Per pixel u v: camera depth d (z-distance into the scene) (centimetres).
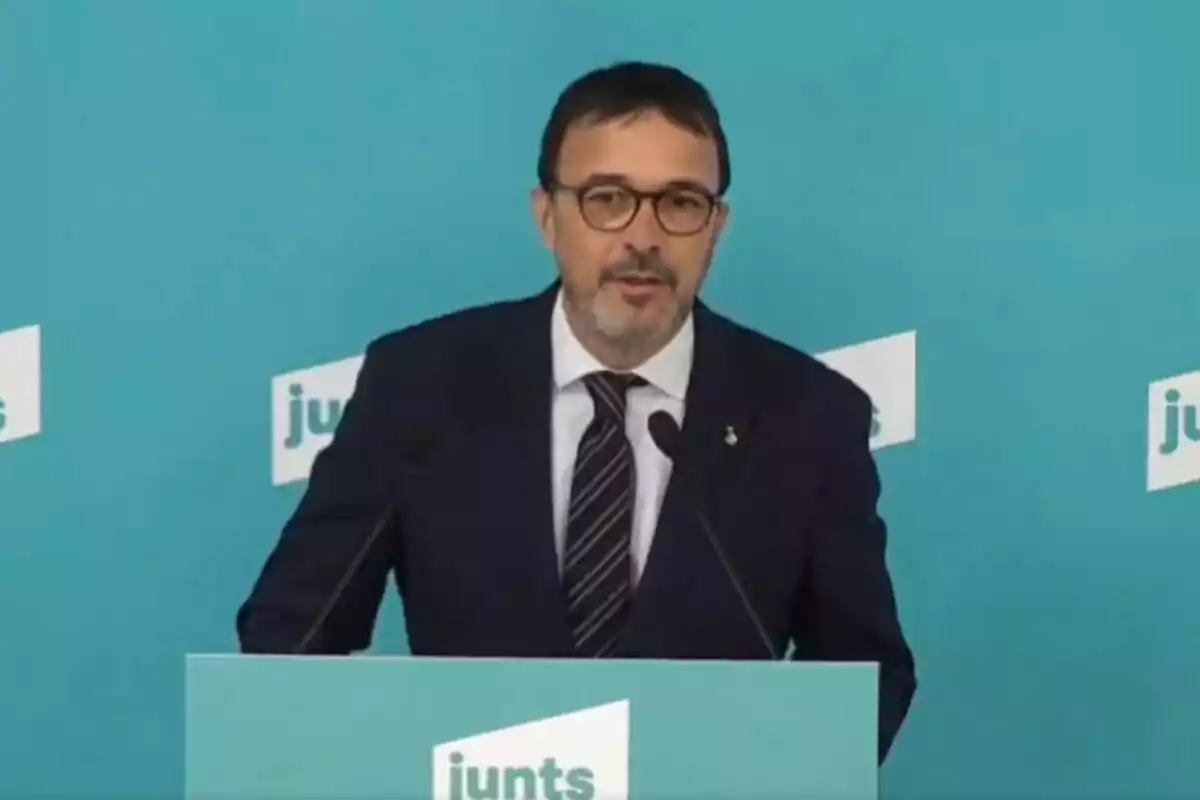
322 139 490
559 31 489
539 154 465
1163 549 491
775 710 265
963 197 488
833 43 488
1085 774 498
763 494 441
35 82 488
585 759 264
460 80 490
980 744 496
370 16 489
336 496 448
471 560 435
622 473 432
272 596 447
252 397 494
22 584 496
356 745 265
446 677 265
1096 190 487
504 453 441
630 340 426
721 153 423
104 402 493
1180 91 485
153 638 498
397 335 464
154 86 489
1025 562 491
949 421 488
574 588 428
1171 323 487
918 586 490
